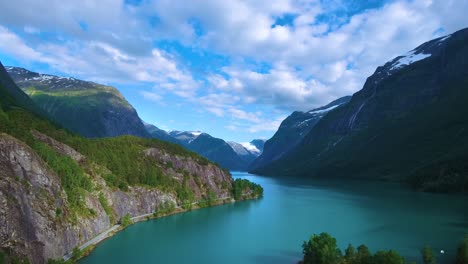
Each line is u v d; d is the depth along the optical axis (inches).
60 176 4677.7
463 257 3959.2
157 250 4815.5
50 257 3683.6
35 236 3558.1
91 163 6274.6
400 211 7746.1
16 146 3986.2
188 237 5531.5
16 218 3417.8
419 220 6756.9
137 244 5034.5
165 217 7007.9
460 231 5851.4
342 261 3646.7
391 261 3203.7
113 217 5743.1
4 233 3221.0
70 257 4047.7
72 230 4293.8
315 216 7293.3
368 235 5610.2
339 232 5851.4
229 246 5078.7
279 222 6688.0
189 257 4571.9
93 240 4808.1
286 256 4660.4
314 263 3720.5
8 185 3538.4
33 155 4192.9
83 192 5029.5
